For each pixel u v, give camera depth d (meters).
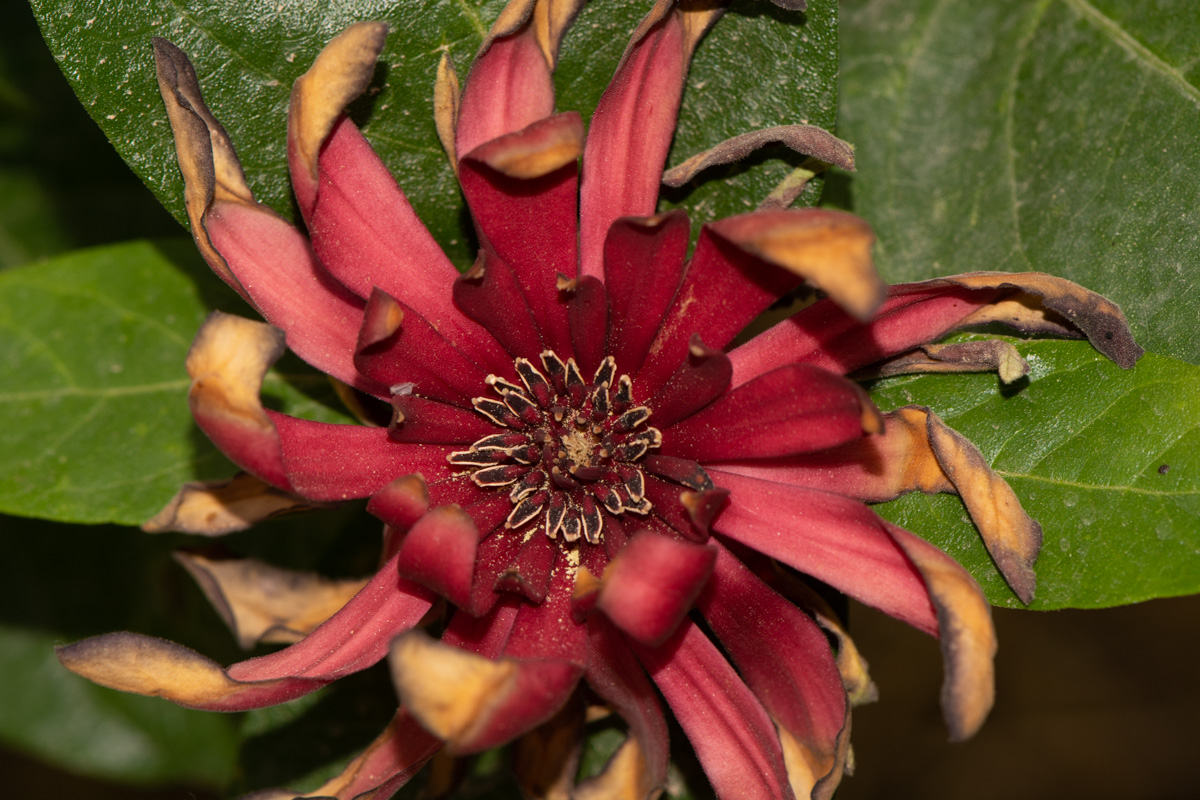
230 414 0.16
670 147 0.18
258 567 0.18
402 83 0.18
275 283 0.17
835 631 0.17
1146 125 0.18
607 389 0.17
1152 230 0.18
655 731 0.16
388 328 0.16
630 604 0.16
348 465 0.17
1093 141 0.18
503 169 0.16
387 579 0.17
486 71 0.17
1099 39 0.18
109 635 0.16
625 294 0.17
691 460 0.17
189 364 0.16
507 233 0.17
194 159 0.17
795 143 0.17
